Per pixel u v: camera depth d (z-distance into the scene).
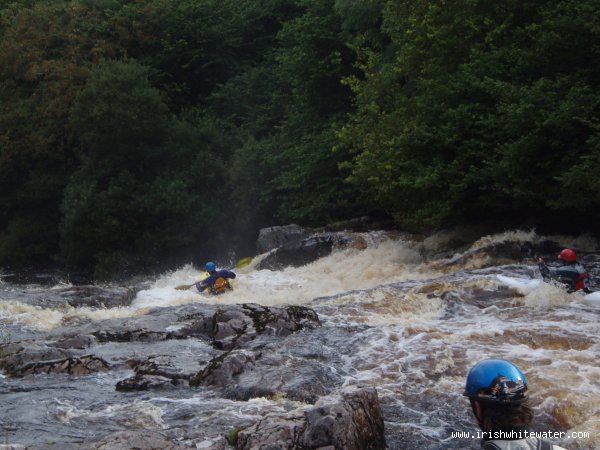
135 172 30.28
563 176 14.45
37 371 8.95
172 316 11.45
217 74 34.31
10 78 33.47
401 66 19.16
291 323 10.36
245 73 32.78
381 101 20.84
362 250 19.09
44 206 33.16
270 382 7.86
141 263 29.38
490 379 3.08
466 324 10.31
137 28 33.81
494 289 12.12
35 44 33.72
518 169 15.40
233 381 8.10
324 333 9.89
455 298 11.90
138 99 29.89
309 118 27.48
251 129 31.27
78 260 30.94
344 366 8.58
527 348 8.97
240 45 34.25
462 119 16.59
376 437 6.43
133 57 33.94
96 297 14.77
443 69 17.95
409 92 20.81
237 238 29.31
